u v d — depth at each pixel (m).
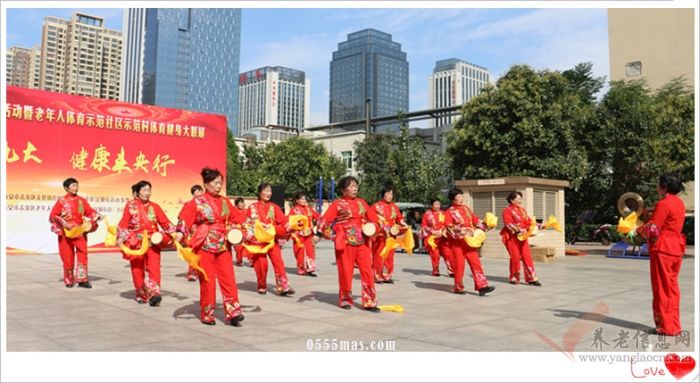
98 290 7.91
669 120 19.42
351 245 6.39
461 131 19.56
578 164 18.33
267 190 7.50
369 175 26.53
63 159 14.20
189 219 5.49
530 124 18.27
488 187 13.64
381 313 6.17
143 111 15.55
